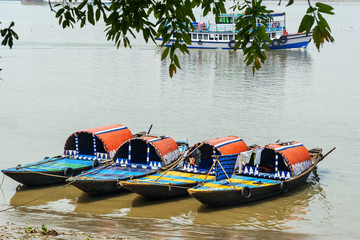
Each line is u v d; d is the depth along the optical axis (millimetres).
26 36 111000
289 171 23828
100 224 18750
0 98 46750
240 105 44031
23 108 42656
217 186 21562
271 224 19594
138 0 8570
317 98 47625
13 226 17672
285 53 86750
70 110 41969
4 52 82688
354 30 135250
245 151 24344
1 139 32656
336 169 26953
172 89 51750
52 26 145125
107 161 25047
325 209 21312
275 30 89312
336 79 59219
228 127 36375
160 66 69625
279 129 36000
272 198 22500
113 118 39250
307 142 32812
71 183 21672
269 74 63156
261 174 23516
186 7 8094
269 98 47281
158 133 34906
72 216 19859
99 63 71875
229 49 92000
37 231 16516
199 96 47969
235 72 64875
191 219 19938
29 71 63625
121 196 22672
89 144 28984
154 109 42312
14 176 23125
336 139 33469
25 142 32062
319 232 18828
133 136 27578
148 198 22297
